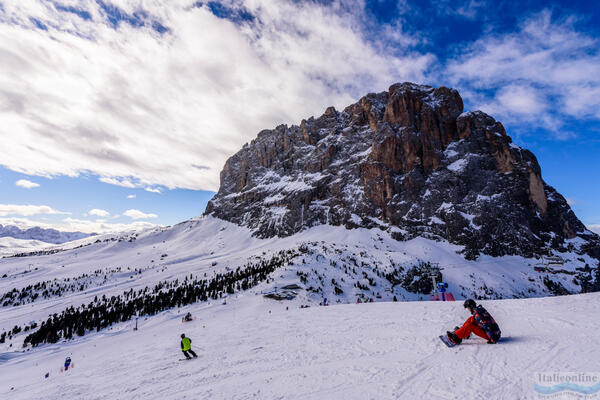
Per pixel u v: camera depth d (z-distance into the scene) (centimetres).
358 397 718
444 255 17375
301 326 2019
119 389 1249
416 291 12194
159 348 2397
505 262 16600
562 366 684
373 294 10619
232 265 19262
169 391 1077
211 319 6031
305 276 11294
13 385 2906
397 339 1241
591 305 1275
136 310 10706
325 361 1098
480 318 968
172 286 15138
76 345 6669
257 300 8819
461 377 728
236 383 1023
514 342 920
